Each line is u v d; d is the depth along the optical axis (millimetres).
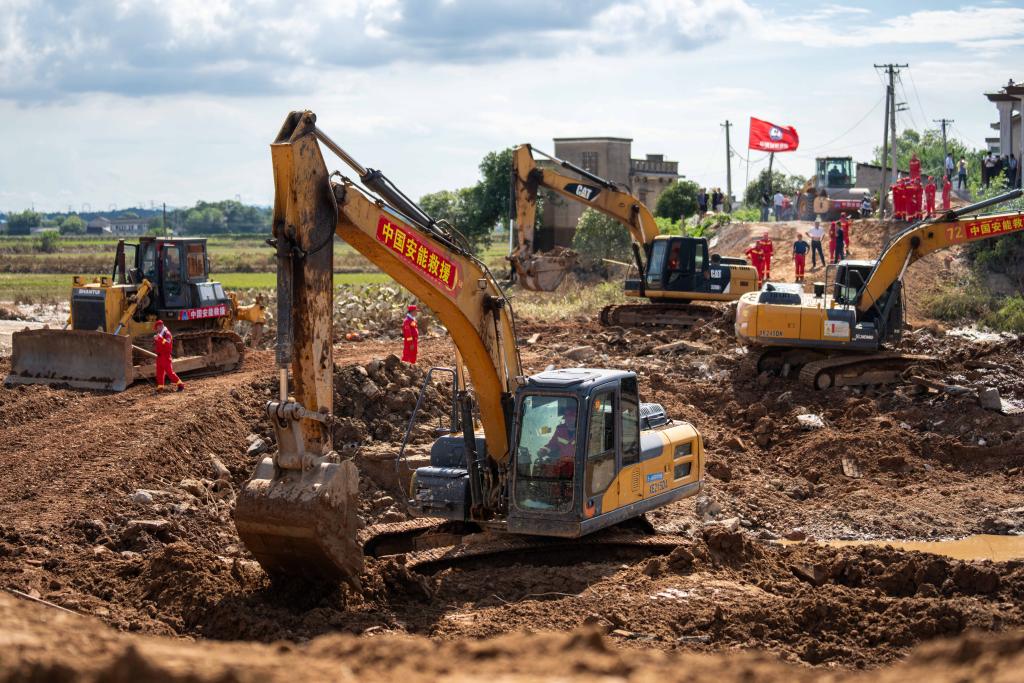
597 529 13070
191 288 26141
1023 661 5723
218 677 5266
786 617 10977
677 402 23688
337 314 35250
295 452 10883
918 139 119812
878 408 22688
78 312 25047
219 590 11305
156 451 18422
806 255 44906
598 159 67062
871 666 10016
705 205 58656
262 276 75188
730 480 19516
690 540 13953
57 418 21172
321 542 10664
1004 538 17062
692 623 11023
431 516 13977
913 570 12531
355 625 10531
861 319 25094
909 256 24875
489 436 14156
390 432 20609
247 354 29547
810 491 19500
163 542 14727
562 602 11688
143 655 5328
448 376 23828
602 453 13164
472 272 13305
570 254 20719
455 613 11398
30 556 13180
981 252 39875
